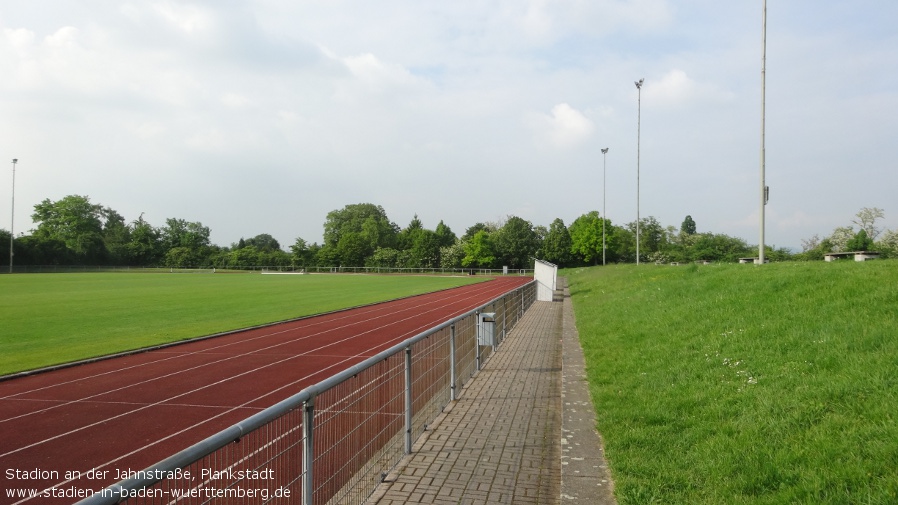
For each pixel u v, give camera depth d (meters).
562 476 5.42
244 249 108.25
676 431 6.24
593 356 11.34
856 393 5.64
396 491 5.20
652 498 4.67
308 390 3.92
